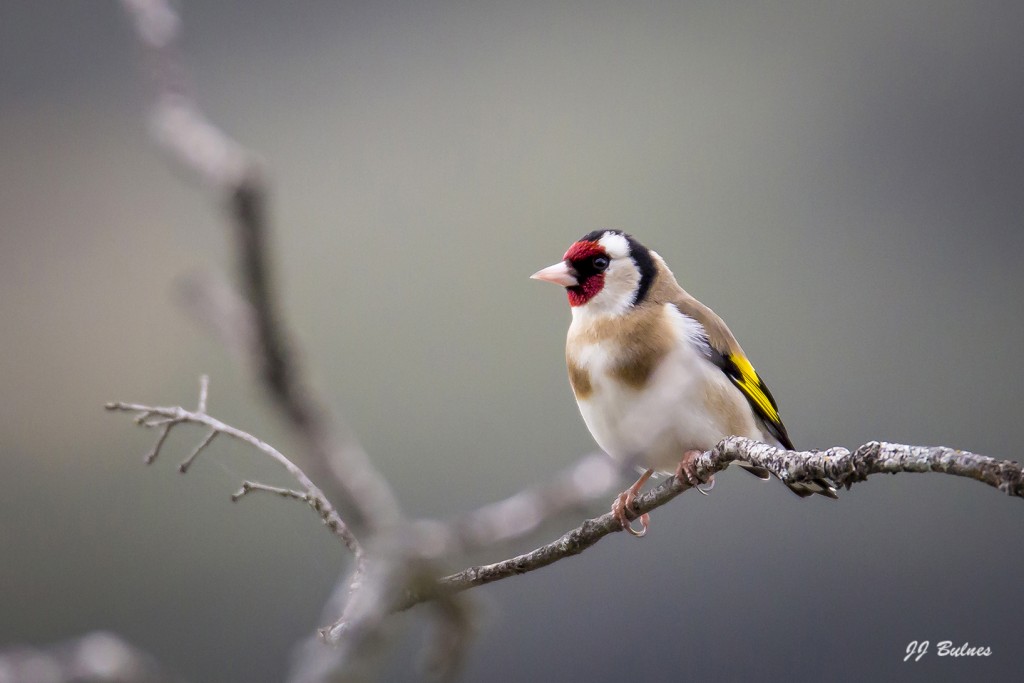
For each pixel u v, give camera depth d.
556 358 13.78
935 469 2.70
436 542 1.68
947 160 17.69
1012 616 11.99
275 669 11.54
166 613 11.69
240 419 12.45
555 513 1.59
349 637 1.82
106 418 13.07
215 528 11.91
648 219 16.50
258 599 11.70
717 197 16.97
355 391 13.58
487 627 2.31
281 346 1.54
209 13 17.58
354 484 1.69
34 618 11.84
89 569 12.05
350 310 14.45
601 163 17.09
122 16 1.89
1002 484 2.46
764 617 12.00
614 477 1.58
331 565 11.61
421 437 13.20
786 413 14.77
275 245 1.54
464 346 13.89
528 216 16.09
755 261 16.22
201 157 1.54
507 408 13.42
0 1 17.03
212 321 1.53
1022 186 17.69
